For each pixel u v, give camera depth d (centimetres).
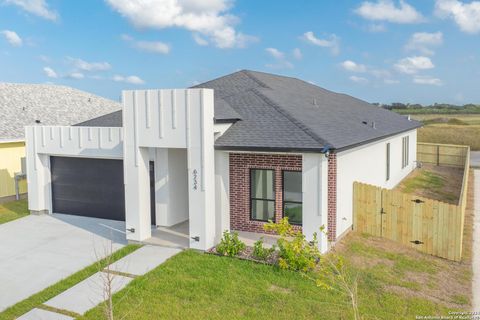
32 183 1927
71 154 1808
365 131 1836
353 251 1400
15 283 1165
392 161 2384
